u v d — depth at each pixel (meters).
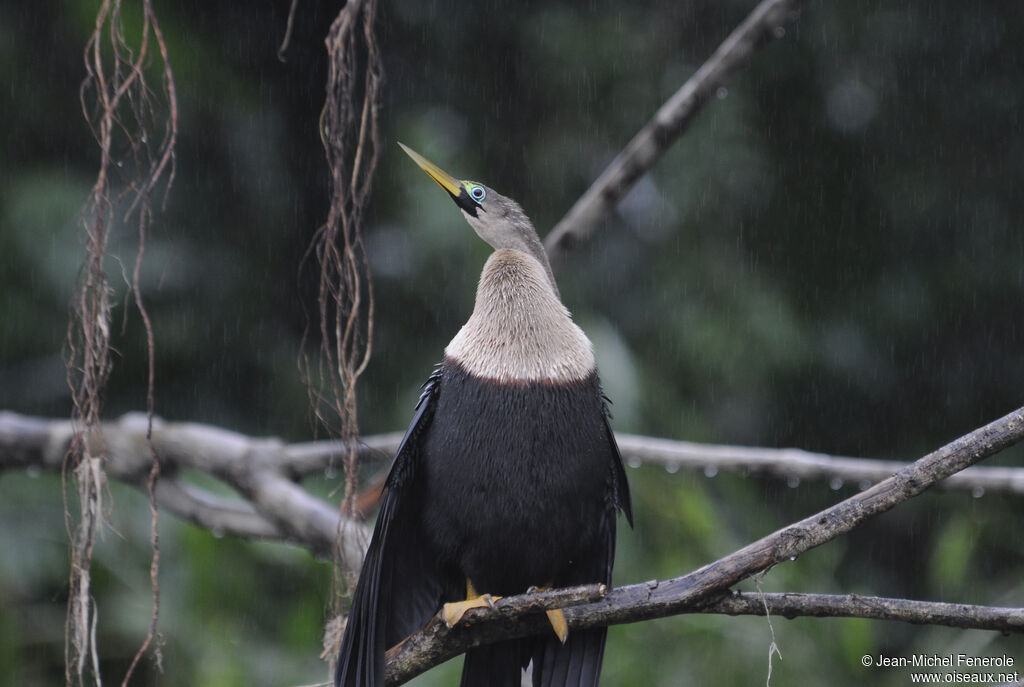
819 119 14.27
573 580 5.21
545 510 4.88
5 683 8.77
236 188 12.55
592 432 4.95
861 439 14.55
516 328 5.00
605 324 11.65
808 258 14.26
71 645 8.89
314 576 9.12
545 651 5.11
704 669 9.13
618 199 7.71
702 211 13.67
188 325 12.15
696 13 14.03
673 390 12.91
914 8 14.34
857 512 4.29
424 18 13.43
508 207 6.01
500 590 5.10
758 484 14.05
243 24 12.84
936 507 14.23
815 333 14.12
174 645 8.88
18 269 11.48
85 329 5.01
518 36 13.63
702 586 4.38
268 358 12.55
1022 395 14.53
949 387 14.57
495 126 13.73
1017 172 14.47
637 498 9.66
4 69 11.88
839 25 14.05
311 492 10.48
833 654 9.31
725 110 13.86
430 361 12.55
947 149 14.55
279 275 12.88
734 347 13.16
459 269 12.55
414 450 5.02
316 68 13.05
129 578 9.15
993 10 14.44
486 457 4.86
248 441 7.61
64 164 12.08
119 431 7.65
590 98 13.66
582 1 13.94
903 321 14.34
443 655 4.74
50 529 9.99
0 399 11.45
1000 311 14.53
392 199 12.62
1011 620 4.14
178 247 12.09
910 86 14.49
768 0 7.42
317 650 8.92
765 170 14.03
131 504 9.41
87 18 11.20
